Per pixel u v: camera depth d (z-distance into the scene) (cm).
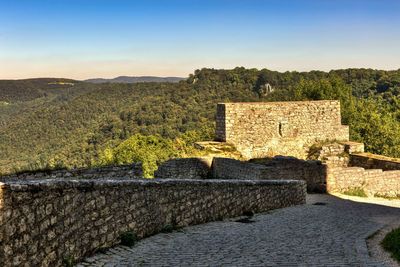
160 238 1138
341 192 2520
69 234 819
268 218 1598
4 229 615
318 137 3319
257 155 3128
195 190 1373
